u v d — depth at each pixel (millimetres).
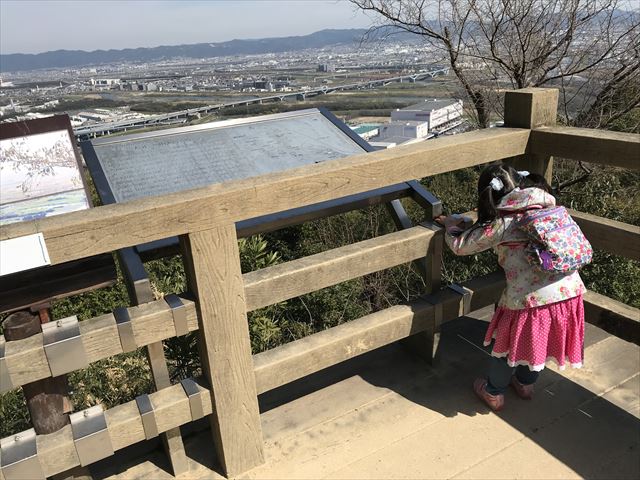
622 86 5613
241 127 2969
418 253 2334
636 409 2350
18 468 1642
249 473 2090
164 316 1773
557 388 2494
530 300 2004
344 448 2193
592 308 2500
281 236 6266
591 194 5461
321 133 3010
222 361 1881
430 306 2424
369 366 2709
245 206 1740
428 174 2137
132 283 1886
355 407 2422
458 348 2816
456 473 2049
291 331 4898
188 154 2686
